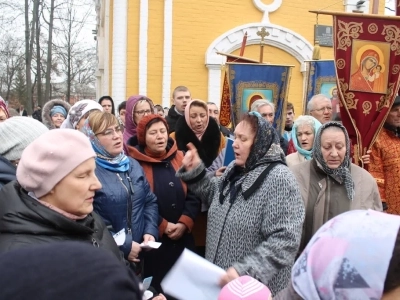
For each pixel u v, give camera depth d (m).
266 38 8.40
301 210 2.18
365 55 3.27
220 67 8.20
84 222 1.74
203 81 8.26
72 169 1.67
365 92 3.29
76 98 26.23
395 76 3.26
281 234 2.10
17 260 0.68
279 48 8.55
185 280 1.98
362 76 3.28
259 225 2.20
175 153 3.21
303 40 8.52
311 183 2.70
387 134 3.45
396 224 0.94
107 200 2.50
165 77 8.05
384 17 3.21
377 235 0.92
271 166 2.25
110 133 2.58
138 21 7.88
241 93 4.78
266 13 8.35
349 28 3.25
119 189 2.55
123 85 7.96
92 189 1.74
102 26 11.48
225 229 2.28
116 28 7.82
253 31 8.34
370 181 2.72
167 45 8.01
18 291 0.64
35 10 15.39
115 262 0.71
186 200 3.08
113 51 7.91
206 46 8.21
